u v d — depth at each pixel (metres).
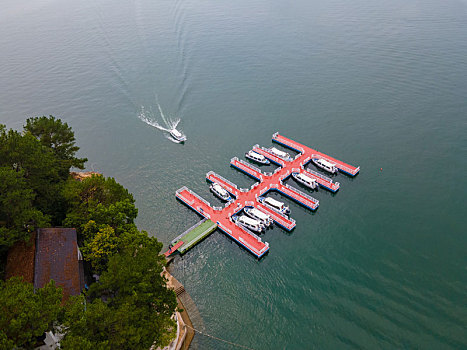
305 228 92.81
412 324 69.38
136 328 48.97
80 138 125.75
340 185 105.88
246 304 74.44
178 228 93.81
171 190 106.50
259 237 86.31
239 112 140.00
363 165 112.12
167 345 59.72
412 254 83.44
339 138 124.31
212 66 170.50
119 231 72.00
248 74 163.88
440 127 125.56
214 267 83.06
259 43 191.88
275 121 134.62
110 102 144.75
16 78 161.12
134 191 105.25
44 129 88.69
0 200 59.19
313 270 81.31
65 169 86.19
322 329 69.44
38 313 41.16
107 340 44.56
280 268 82.25
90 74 163.38
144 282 53.47
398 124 128.50
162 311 56.59
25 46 192.50
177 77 160.38
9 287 44.88
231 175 112.81
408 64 164.12
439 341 66.50
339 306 73.38
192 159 118.62
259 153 119.94
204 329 69.31
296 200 101.12
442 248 84.44
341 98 144.50
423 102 138.50
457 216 92.62
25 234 60.97
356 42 188.00
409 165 110.75
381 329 68.81
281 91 151.25
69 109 140.75
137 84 155.00
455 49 174.25
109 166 114.50
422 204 96.94
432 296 74.25
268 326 70.25
